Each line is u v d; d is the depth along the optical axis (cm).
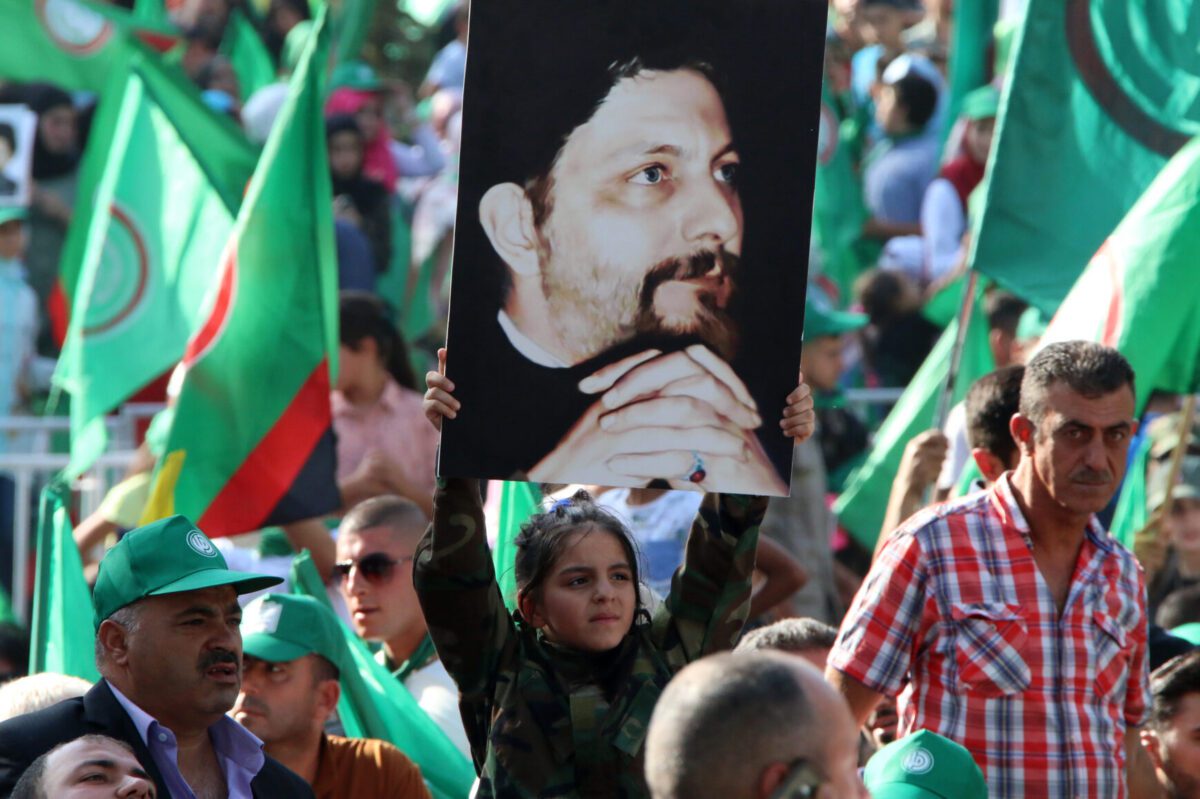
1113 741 1580
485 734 1377
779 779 897
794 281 1367
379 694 1975
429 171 4712
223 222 2802
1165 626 2344
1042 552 1606
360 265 4088
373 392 2912
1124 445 1577
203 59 4775
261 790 1514
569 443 1344
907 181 4472
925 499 2509
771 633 1878
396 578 2102
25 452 3375
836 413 3195
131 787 1297
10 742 1423
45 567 2167
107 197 2842
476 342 1341
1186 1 2359
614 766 1325
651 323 1355
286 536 2567
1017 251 2370
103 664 1484
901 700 1641
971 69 4372
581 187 1351
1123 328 2136
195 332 2394
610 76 1358
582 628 1361
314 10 4884
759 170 1368
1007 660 1568
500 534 2086
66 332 3738
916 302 4081
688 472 1355
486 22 1345
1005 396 1808
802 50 1372
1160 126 2345
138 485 2823
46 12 4622
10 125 4444
